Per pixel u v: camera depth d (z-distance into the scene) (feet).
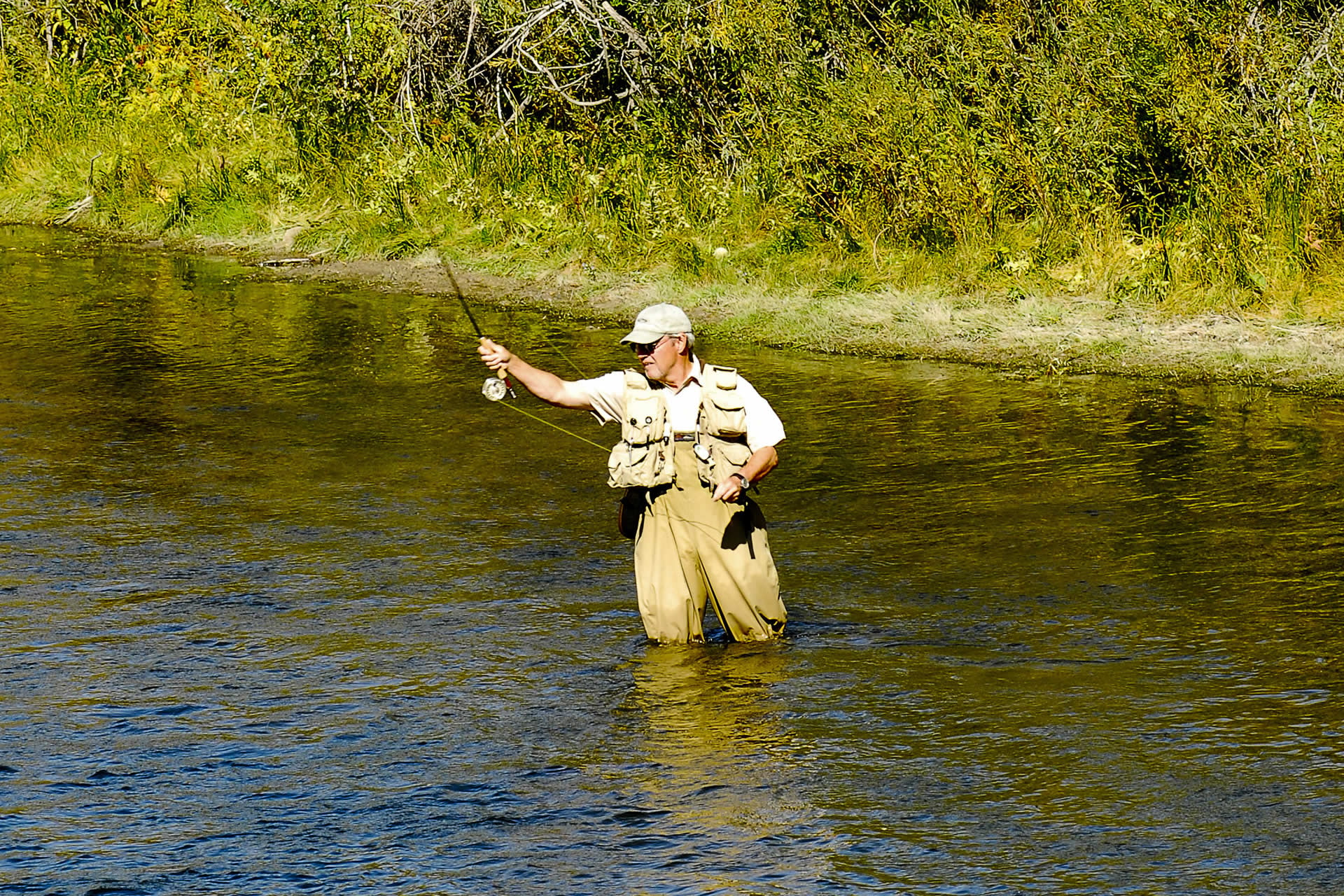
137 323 78.74
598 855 26.04
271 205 104.17
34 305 83.35
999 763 29.35
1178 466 50.98
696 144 94.07
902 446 54.49
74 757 30.12
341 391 64.13
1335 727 30.58
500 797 28.32
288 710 32.48
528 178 98.27
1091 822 26.89
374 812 27.76
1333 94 76.07
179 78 117.19
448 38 106.22
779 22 91.50
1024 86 83.56
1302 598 38.42
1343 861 25.29
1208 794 27.84
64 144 120.47
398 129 103.96
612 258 87.81
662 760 29.86
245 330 77.00
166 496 49.34
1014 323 71.26
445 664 35.12
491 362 35.88
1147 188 78.79
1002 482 49.70
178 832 27.04
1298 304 69.72
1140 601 38.55
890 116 83.15
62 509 47.91
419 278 89.92
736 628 36.06
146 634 37.11
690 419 35.63
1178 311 70.95
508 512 47.32
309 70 107.86
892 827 26.89
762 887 24.89
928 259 79.41
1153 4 79.66
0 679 34.14
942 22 86.48
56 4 130.82
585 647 36.14
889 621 37.55
